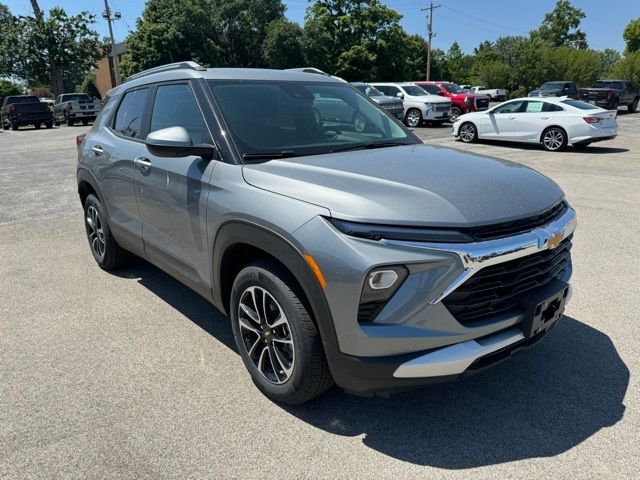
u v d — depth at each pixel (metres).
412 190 2.47
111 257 4.83
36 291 4.56
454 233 2.27
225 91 3.38
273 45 45.03
